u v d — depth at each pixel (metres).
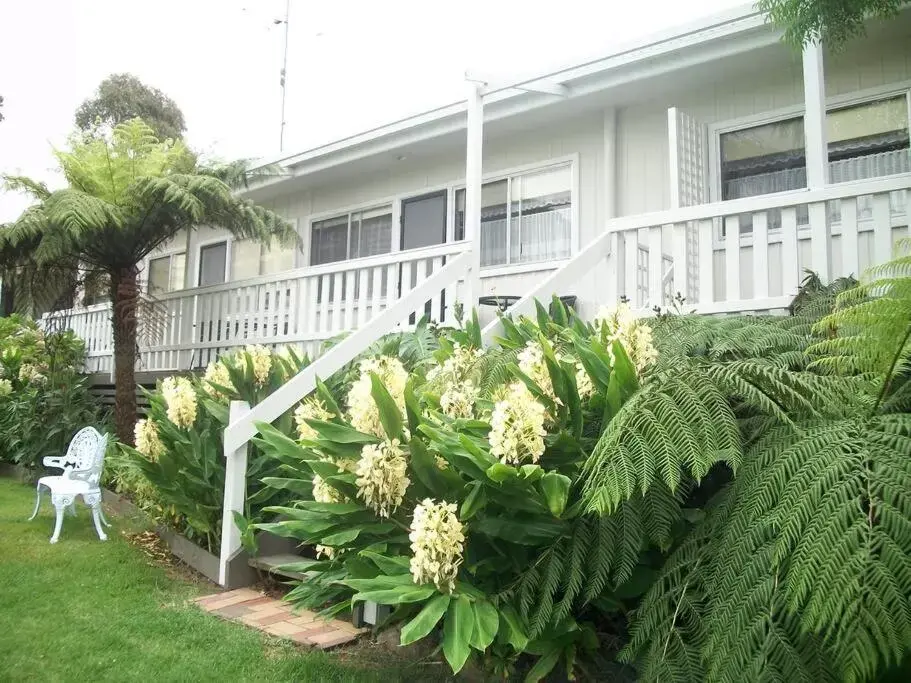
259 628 3.88
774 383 2.67
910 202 4.62
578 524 2.79
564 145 8.64
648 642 2.63
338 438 3.06
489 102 8.34
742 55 6.71
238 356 5.94
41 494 6.16
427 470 2.97
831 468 2.23
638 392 2.71
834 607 1.95
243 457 4.94
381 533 3.05
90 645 3.53
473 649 2.88
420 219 10.24
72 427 8.33
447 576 2.65
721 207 5.27
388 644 3.68
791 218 5.05
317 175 11.08
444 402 3.44
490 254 9.27
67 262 8.98
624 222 5.80
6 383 9.74
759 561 2.27
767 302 5.03
